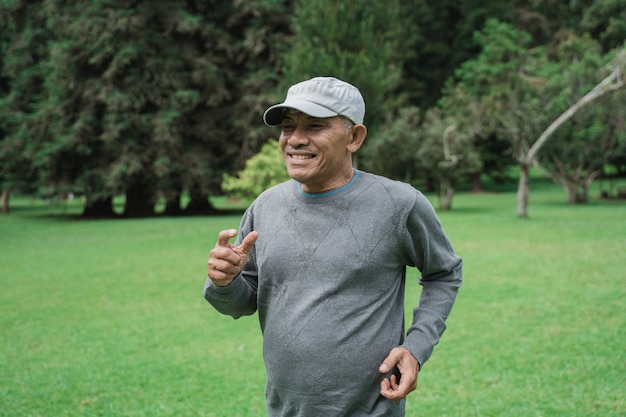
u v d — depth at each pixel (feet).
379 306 6.19
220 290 6.22
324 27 43.70
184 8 77.00
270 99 73.77
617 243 40.37
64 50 70.08
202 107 80.79
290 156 6.28
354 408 6.16
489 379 15.65
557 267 31.96
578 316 21.91
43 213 85.92
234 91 81.00
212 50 79.77
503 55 63.31
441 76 124.67
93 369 17.15
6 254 40.55
